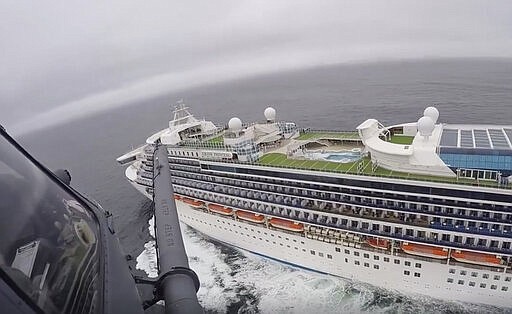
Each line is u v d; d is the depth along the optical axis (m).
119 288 6.95
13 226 5.26
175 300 10.63
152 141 69.31
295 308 48.25
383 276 46.31
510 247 38.22
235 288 53.16
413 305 45.50
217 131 70.81
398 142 50.12
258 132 65.50
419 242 41.88
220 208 58.81
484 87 149.50
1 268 4.35
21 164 6.93
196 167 60.28
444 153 40.34
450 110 114.50
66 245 6.27
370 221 44.56
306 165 50.31
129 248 67.12
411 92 158.50
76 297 5.50
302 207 49.62
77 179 113.62
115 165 124.81
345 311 46.53
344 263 48.62
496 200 36.56
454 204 39.09
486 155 38.28
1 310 4.00
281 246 53.97
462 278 41.16
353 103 151.88
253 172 53.19
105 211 9.59
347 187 45.09
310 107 160.75
